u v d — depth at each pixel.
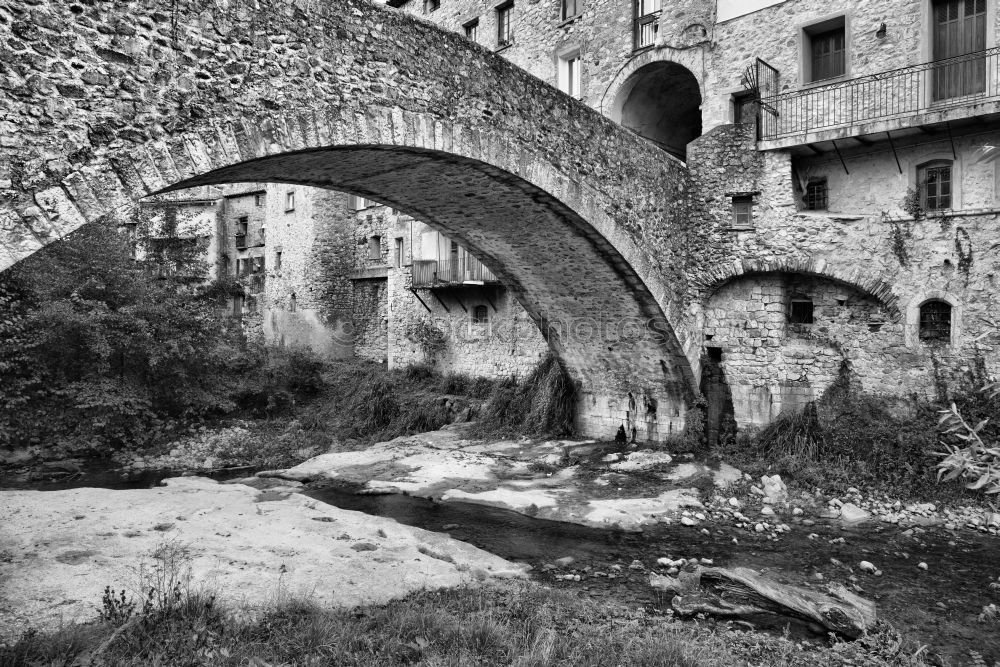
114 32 5.42
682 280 12.60
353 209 25.25
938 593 6.81
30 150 4.96
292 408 19.55
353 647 4.60
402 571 6.82
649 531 9.02
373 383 18.97
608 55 15.70
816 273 11.29
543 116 9.57
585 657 4.60
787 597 6.36
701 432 12.66
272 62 6.45
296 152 6.69
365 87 7.22
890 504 9.47
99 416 15.05
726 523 9.32
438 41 8.05
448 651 4.63
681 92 16.25
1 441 14.30
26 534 7.63
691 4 13.87
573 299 13.12
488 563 7.54
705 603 6.44
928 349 10.38
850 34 11.48
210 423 17.64
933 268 10.28
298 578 6.39
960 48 10.46
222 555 7.05
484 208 10.57
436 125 7.94
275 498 10.38
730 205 12.27
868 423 10.74
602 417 14.66
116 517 8.57
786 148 11.49
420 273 18.91
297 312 26.34
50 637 4.41
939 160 10.52
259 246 30.31
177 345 16.36
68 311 14.05
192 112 5.87
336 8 6.99
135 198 5.49
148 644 4.32
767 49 12.59
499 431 15.53
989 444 9.37
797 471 10.65
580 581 7.19
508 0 18.72
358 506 10.43
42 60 5.05
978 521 8.85
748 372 12.31
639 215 11.52
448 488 11.20
